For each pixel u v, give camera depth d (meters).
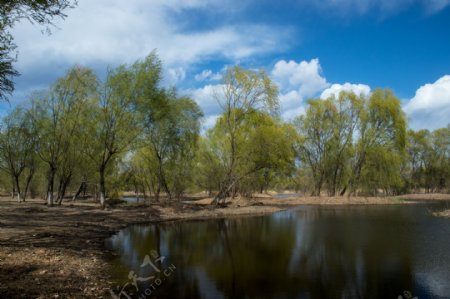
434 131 87.69
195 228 28.03
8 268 12.22
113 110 36.19
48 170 52.91
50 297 10.15
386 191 65.69
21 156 48.56
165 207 40.38
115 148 37.94
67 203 47.78
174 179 47.16
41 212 33.09
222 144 52.09
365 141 59.22
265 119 44.72
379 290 12.70
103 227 26.09
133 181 53.31
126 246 19.69
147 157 47.41
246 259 17.20
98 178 50.69
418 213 38.19
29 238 18.33
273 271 15.02
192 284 13.09
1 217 27.09
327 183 64.38
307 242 21.81
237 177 46.06
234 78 43.09
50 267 13.08
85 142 40.09
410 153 87.44
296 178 62.41
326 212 41.03
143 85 35.81
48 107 40.16
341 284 13.31
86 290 11.33
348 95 59.62
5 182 65.50
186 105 42.59
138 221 31.25
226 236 24.09
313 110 60.91
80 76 38.97
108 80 35.94
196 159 53.66
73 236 20.77
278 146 44.78
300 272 14.88
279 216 37.03
